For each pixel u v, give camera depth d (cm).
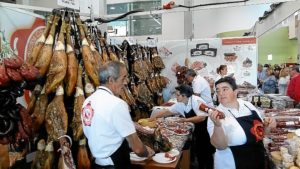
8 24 206
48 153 186
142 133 226
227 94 203
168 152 227
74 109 192
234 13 893
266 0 394
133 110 330
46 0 367
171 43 561
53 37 196
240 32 892
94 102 174
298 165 168
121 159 177
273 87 780
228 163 198
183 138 270
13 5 225
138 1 920
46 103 189
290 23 989
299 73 444
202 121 329
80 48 210
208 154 351
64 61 187
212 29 881
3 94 146
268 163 211
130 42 437
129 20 916
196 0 760
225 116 198
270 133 228
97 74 201
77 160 196
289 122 232
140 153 185
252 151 196
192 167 383
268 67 938
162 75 564
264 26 785
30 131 163
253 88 517
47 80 185
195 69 547
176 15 857
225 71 480
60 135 178
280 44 1197
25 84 156
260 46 1235
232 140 195
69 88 191
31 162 198
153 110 398
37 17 237
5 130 147
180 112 362
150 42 533
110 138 172
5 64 148
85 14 267
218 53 539
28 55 210
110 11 937
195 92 371
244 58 527
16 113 153
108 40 353
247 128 196
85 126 178
